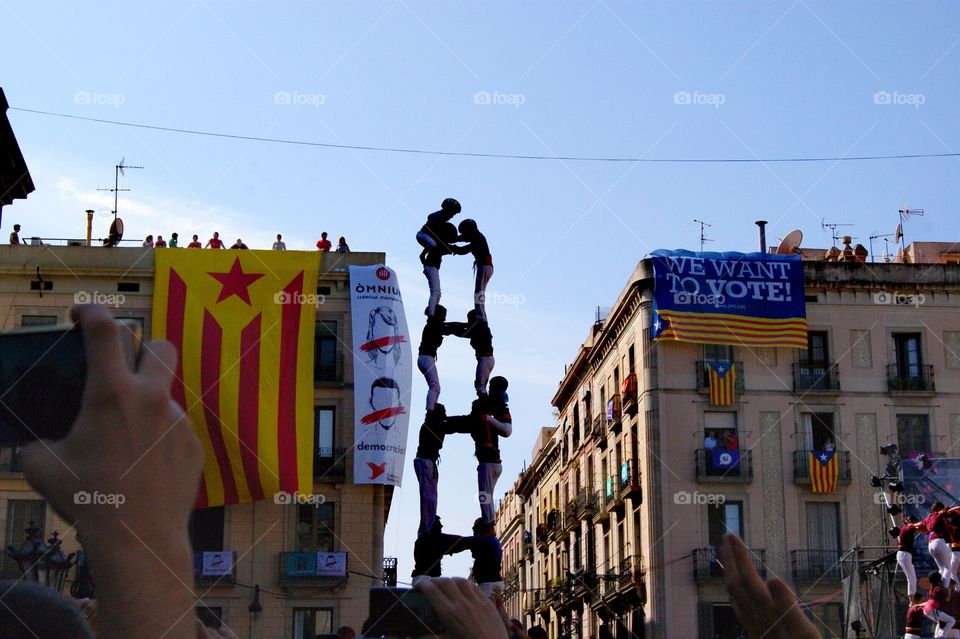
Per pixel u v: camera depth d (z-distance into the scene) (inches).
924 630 811.4
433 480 357.4
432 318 367.2
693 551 1774.1
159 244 1631.4
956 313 1883.6
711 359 1866.4
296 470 1541.6
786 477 1812.3
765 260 1887.3
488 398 358.6
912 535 637.9
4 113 623.5
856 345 1875.0
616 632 1969.7
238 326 1576.0
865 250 1961.1
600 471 2161.7
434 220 376.8
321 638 299.4
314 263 1621.6
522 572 2989.7
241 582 1509.6
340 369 1617.9
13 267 1600.6
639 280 1892.2
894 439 1838.1
